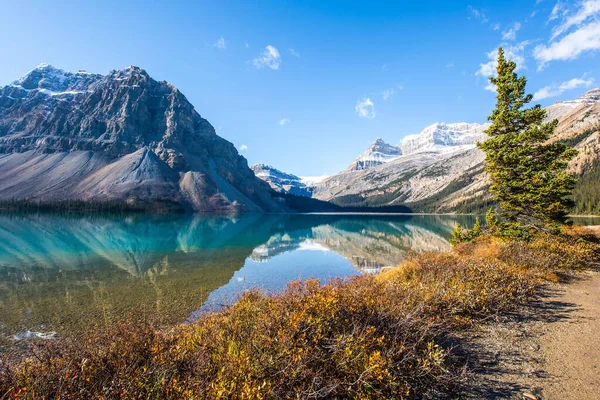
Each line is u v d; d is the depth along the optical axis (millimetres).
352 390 4074
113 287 19531
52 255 31172
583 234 18828
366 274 9117
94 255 31703
